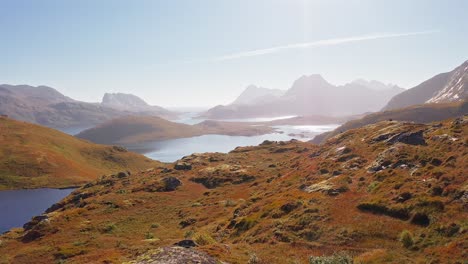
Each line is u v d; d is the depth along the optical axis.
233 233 42.22
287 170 91.31
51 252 48.50
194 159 155.25
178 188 102.06
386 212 32.94
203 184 108.06
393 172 42.88
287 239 32.50
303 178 63.38
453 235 25.00
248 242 35.03
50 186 175.12
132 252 36.75
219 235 43.78
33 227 69.50
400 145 53.00
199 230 49.84
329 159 68.00
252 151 172.38
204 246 28.17
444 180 33.62
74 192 130.50
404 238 26.59
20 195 158.38
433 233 26.25
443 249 23.53
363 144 68.94
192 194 94.19
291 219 37.69
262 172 110.94
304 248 29.78
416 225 28.72
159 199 87.88
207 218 60.88
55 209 106.19
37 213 130.25
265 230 37.16
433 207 29.80
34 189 169.88
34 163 198.00
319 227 33.44
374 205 34.84
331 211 36.84
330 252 27.94
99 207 79.69
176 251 23.67
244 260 26.14
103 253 39.59
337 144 84.31
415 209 30.58
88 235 57.28
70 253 46.56
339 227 32.28
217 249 27.81
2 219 122.56
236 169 120.94
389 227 29.83
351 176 50.38
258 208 50.34
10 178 177.88
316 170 64.50
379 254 25.38
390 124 80.31
